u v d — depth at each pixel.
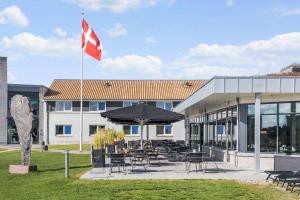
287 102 22.36
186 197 14.03
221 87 19.64
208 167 22.47
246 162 22.83
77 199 13.78
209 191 14.96
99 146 26.09
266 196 14.22
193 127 44.44
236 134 24.64
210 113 33.62
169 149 27.66
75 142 61.47
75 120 61.72
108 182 16.88
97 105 62.00
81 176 18.80
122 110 22.48
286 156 19.36
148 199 13.76
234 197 14.04
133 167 22.34
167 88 64.50
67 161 18.59
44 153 37.03
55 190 15.41
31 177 19.36
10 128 71.25
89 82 65.94
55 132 61.50
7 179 18.86
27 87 72.19
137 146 29.27
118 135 35.28
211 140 32.94
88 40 39.78
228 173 19.78
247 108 23.73
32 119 21.66
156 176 18.61
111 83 65.88
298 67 31.27
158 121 26.41
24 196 14.59
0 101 70.31
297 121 21.98
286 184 16.50
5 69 70.62
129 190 15.20
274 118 22.83
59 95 62.16
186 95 62.38
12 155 35.44
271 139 22.89
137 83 66.12
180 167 22.34
